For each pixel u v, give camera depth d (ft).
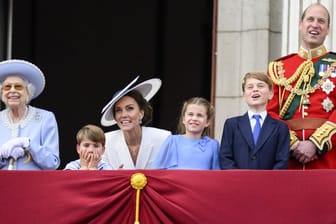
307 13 81.10
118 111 81.10
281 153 75.77
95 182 71.10
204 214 70.64
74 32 127.03
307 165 77.71
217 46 99.81
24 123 77.92
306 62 80.79
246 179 70.85
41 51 125.39
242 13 99.19
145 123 83.30
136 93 81.41
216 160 76.84
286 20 96.07
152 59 126.31
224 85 99.35
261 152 75.66
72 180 71.26
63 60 126.21
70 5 126.00
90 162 76.18
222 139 77.10
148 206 70.95
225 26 99.60
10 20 119.55
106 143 81.87
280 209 70.59
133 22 127.34
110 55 127.54
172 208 70.64
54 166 77.05
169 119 124.77
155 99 125.18
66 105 127.03
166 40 125.70
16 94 77.41
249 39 98.53
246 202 70.64
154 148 81.87
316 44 80.94
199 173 71.00
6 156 75.61
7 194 71.20
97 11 127.34
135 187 70.95
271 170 70.85
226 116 99.04
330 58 80.84
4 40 118.93
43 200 71.10
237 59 99.14
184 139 77.41
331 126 77.66
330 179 70.64
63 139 126.82
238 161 75.97
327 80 79.97
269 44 97.81
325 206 70.49
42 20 125.08
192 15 124.98
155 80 82.33
